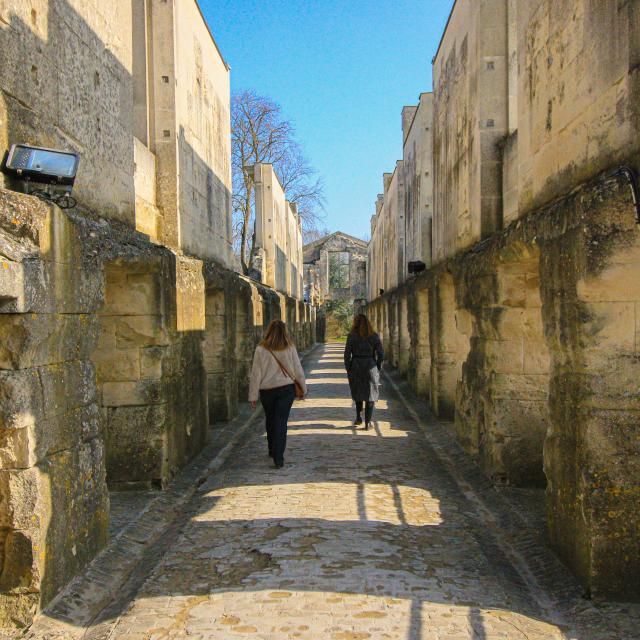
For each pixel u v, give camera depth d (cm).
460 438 883
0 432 389
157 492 678
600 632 383
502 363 689
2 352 383
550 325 480
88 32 571
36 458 400
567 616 407
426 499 661
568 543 456
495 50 825
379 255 3106
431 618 403
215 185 1170
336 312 5272
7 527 392
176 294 738
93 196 582
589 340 419
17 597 395
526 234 546
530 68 602
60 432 435
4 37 423
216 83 1185
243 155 3275
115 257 555
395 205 2166
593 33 454
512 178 777
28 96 455
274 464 802
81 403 471
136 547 537
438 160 1177
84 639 389
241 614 409
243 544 531
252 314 1382
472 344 807
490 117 828
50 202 420
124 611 417
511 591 443
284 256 2938
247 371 1337
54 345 427
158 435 687
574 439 441
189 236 952
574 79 491
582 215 415
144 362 683
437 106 1187
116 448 685
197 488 719
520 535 550
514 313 678
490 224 830
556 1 528
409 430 1048
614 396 417
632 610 404
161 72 871
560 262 456
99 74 599
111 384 684
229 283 1121
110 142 628
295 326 2861
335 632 386
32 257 390
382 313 2525
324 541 535
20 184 436
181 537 550
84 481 473
